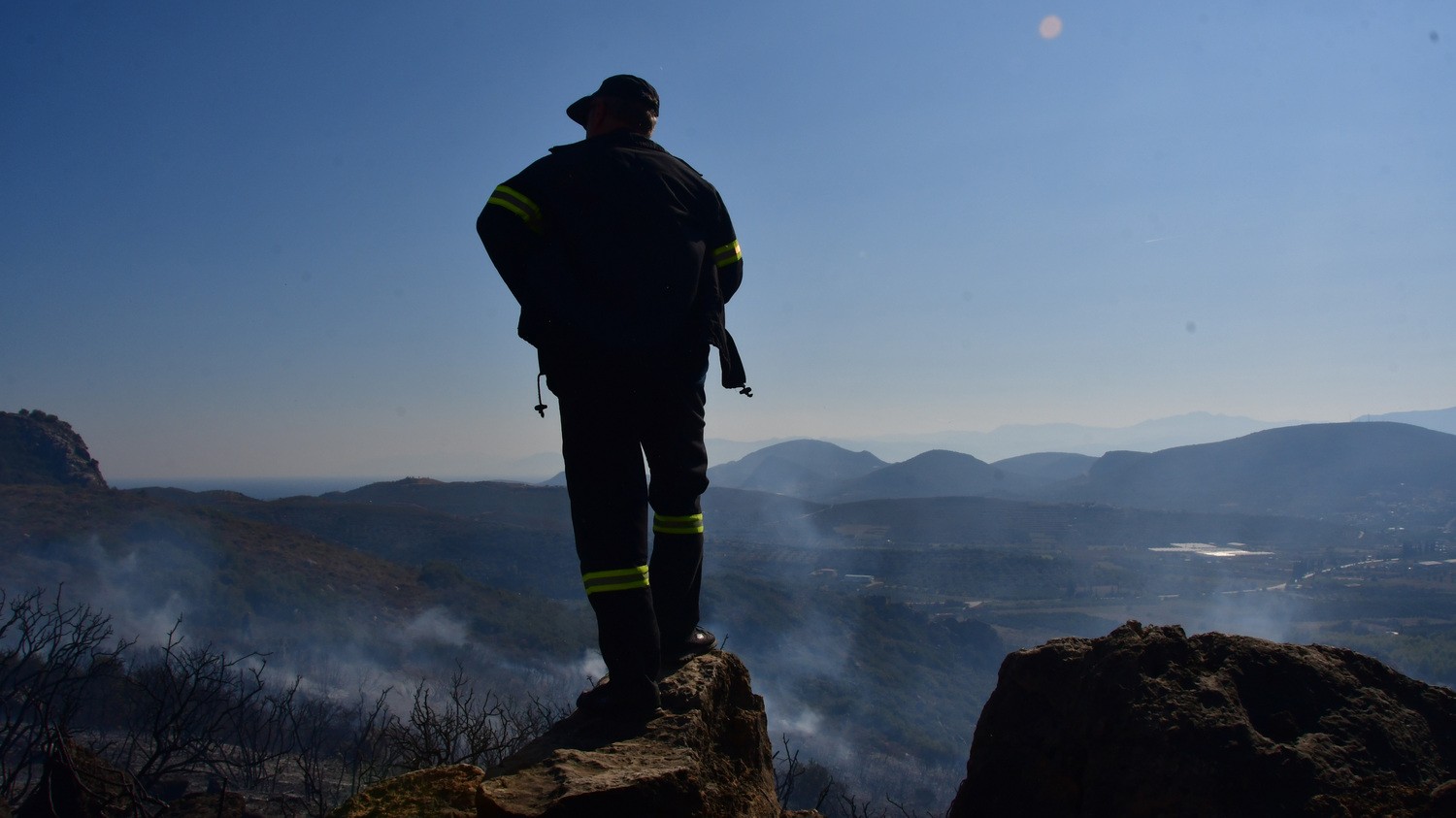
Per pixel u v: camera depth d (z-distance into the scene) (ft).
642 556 7.91
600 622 7.70
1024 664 9.76
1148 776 8.14
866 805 26.63
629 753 6.87
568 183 7.92
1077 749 8.99
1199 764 7.89
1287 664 8.60
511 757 7.09
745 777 8.08
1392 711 8.26
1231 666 8.64
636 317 7.69
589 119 9.16
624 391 7.77
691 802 6.40
